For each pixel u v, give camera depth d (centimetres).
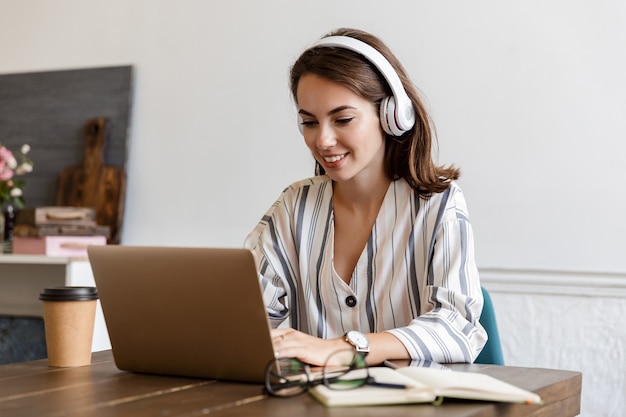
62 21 363
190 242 334
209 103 334
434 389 110
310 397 115
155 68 345
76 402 113
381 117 162
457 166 289
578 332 272
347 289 169
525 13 281
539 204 278
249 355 125
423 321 150
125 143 344
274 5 324
